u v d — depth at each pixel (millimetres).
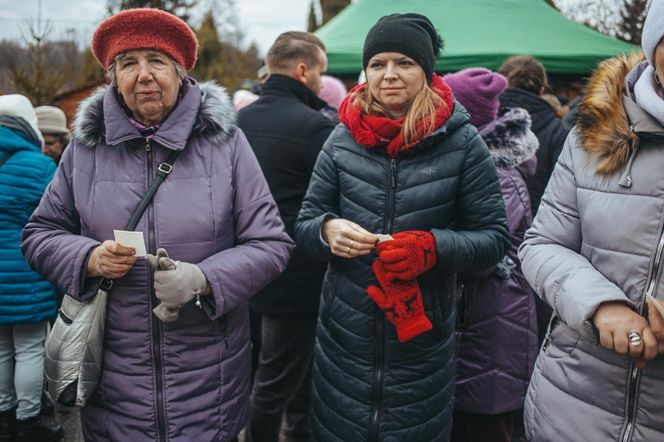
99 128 1621
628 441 1283
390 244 1593
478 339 2115
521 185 2168
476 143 1757
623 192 1253
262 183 1751
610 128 1265
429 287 1752
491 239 1737
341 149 1824
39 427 2826
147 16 1551
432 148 1727
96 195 1600
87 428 1688
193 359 1615
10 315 2514
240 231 1718
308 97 2582
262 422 2443
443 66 6277
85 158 1637
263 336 2457
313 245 1761
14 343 2676
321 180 1868
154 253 1564
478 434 2215
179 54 1634
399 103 1732
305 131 2400
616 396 1292
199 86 1727
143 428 1595
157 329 1583
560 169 1438
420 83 1733
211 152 1655
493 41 6625
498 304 2100
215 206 1624
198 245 1598
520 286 2129
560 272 1307
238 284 1587
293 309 2373
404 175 1722
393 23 1722
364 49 1803
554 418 1389
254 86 4656
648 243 1219
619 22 8391
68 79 15242
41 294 2598
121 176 1597
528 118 2227
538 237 1450
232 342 1697
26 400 2656
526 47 6555
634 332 1119
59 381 1537
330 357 1853
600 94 1310
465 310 2115
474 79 2172
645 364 1221
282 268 1730
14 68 10094
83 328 1543
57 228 1675
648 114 1212
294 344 2418
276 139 2420
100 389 1626
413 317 1638
